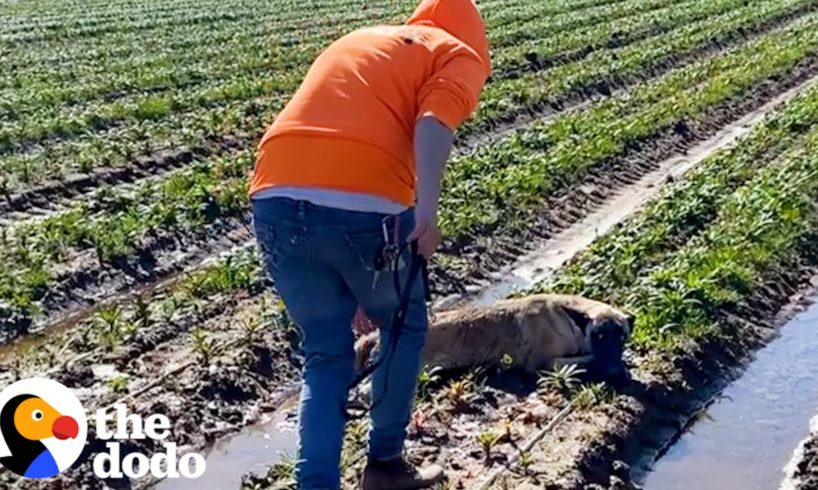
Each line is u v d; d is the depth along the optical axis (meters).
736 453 9.20
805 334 11.67
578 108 23.61
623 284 12.13
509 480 8.17
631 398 9.49
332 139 5.85
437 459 8.50
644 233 13.84
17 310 12.16
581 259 13.33
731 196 15.50
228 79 26.67
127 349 10.92
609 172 17.94
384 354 6.46
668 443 9.33
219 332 11.40
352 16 42.12
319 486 5.94
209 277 12.74
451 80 5.96
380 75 6.03
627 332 9.70
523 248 14.61
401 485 6.96
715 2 40.88
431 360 9.88
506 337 9.84
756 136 19.48
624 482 8.58
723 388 10.39
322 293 6.06
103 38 35.72
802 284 13.12
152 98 23.31
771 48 29.64
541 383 9.62
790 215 14.52
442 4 6.62
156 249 14.23
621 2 42.75
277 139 5.94
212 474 8.77
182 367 10.30
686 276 11.95
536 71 27.69
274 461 8.98
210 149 19.56
